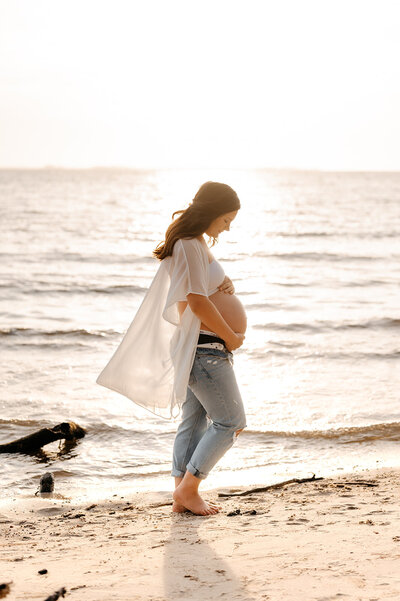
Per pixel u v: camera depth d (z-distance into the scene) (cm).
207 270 360
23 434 739
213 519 392
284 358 1140
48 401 870
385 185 16788
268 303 1853
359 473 557
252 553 313
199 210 356
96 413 815
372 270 2681
